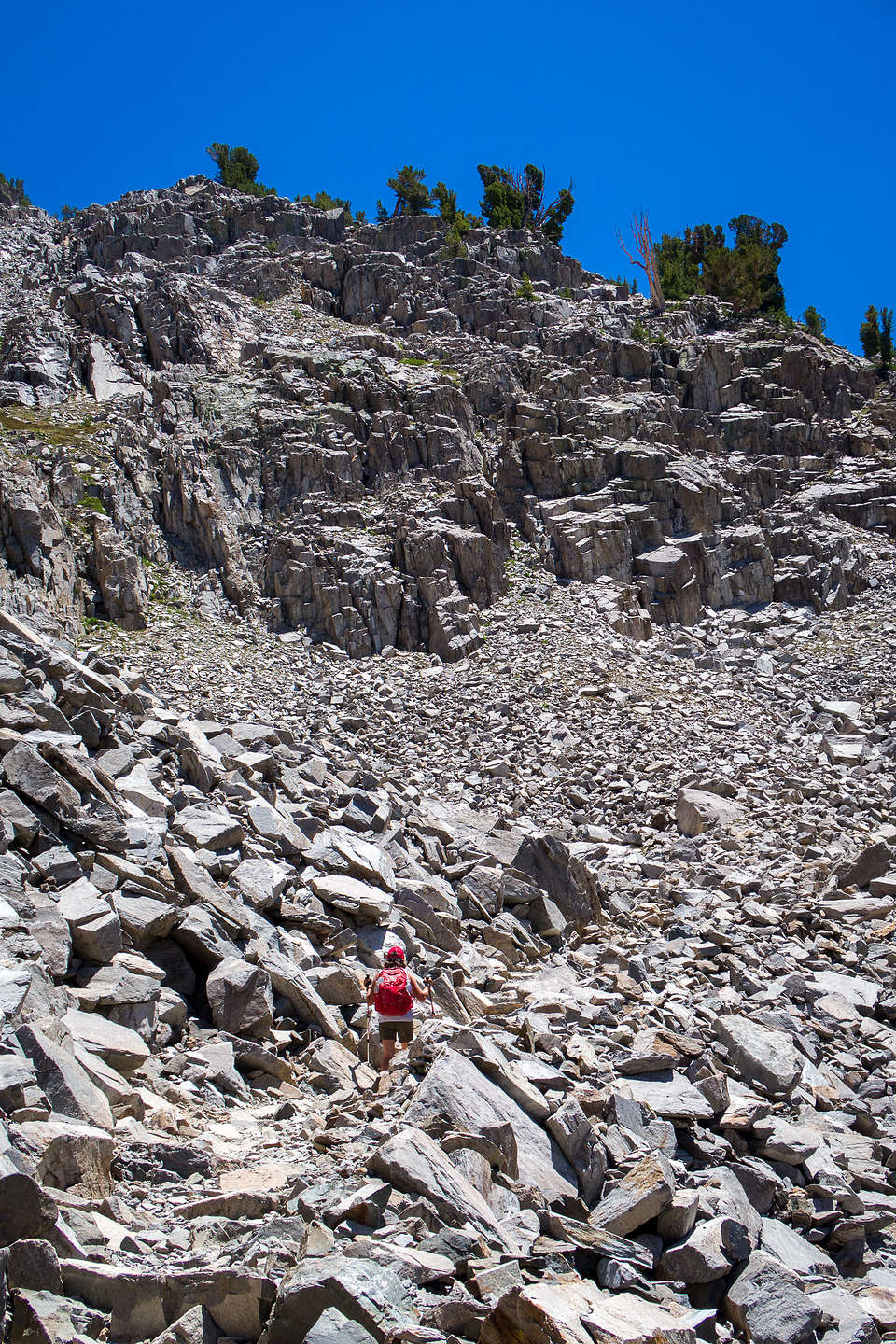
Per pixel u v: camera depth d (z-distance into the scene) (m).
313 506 53.16
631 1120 12.67
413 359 69.06
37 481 45.94
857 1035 18.75
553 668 45.62
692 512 59.97
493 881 21.61
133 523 48.53
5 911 12.64
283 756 24.14
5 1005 10.65
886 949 22.17
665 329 79.75
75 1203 8.62
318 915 17.28
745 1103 13.99
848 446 73.75
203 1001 14.54
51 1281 7.58
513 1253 9.15
